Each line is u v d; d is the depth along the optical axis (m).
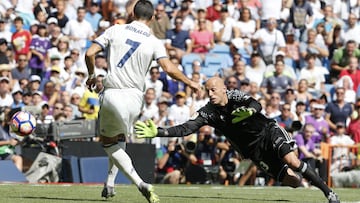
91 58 26.66
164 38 70.38
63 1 69.69
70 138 47.31
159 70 62.88
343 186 50.75
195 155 52.78
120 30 26.78
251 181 50.31
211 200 30.73
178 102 57.81
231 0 75.94
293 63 71.69
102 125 26.75
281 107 59.03
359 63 71.19
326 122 58.16
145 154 49.03
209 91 27.38
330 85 69.50
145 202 28.33
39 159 45.91
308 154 52.72
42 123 47.44
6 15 68.62
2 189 35.19
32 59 64.44
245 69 66.50
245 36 72.44
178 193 35.59
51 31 66.00
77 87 59.50
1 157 46.41
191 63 68.44
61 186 39.50
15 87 59.88
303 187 46.50
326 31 74.75
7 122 47.12
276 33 70.38
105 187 29.03
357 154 53.94
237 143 28.55
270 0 74.12
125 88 26.42
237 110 27.11
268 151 28.31
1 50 61.59
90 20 72.56
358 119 59.03
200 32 70.31
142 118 57.56
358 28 75.25
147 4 27.20
